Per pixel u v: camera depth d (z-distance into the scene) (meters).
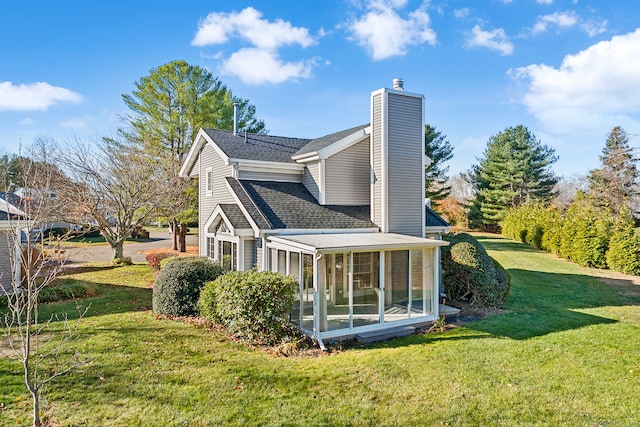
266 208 14.95
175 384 7.74
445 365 8.96
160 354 9.40
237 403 7.04
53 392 7.29
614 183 40.03
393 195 15.50
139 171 25.58
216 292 11.75
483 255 15.21
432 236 17.62
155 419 6.43
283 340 10.61
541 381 8.11
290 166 17.73
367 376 8.34
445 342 10.75
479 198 56.09
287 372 8.52
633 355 9.59
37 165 19.33
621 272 22.88
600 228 24.95
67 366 8.34
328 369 8.73
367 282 12.30
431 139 44.28
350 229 14.89
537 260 27.95
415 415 6.72
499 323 12.66
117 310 14.09
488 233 53.00
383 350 10.23
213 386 7.69
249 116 37.41
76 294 16.14
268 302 10.55
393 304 12.62
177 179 27.78
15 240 7.48
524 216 40.34
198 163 22.16
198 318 12.95
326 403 7.11
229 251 15.99
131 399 7.09
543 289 18.38
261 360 9.28
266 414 6.67
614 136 42.94
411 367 8.86
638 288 18.66
